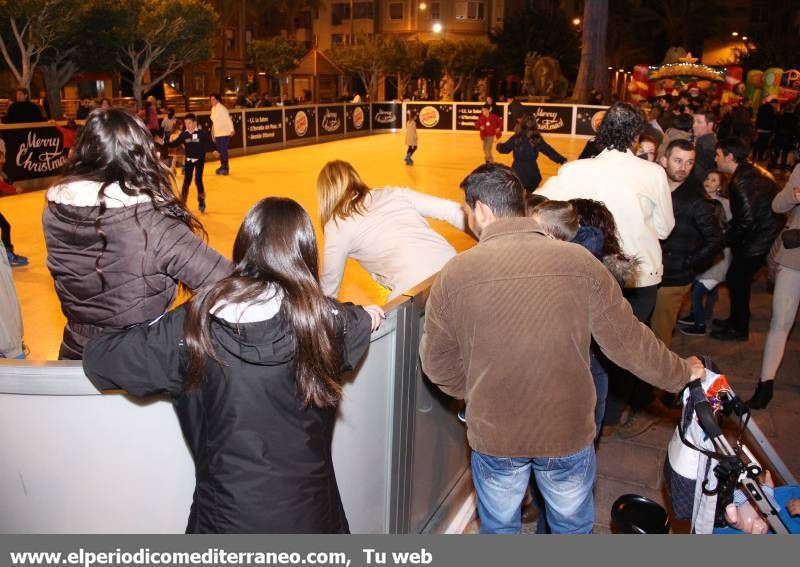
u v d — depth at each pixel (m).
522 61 47.69
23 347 2.90
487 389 2.18
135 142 2.15
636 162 3.66
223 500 1.67
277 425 1.69
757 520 2.54
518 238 2.19
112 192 2.09
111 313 2.19
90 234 2.11
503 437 2.19
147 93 36.53
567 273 2.12
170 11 26.41
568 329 2.12
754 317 6.52
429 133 27.64
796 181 4.16
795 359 5.46
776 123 19.22
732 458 2.32
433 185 14.77
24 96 14.45
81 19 24.20
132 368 1.67
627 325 2.17
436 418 3.03
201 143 11.05
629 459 3.99
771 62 47.62
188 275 2.20
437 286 2.24
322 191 3.44
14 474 1.93
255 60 44.22
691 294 6.38
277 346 1.68
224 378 1.67
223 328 1.66
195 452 1.74
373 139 25.25
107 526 1.99
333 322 1.77
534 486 3.05
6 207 11.22
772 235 5.55
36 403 1.85
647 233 3.64
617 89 55.56
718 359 5.46
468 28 57.78
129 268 2.14
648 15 59.19
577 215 2.96
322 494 1.76
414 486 2.89
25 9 22.11
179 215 2.23
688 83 32.50
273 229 1.72
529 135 10.94
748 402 4.57
